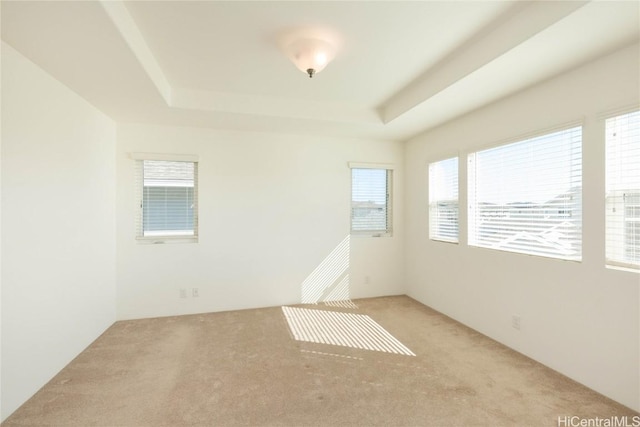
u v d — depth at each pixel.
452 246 3.53
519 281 2.66
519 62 2.09
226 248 3.81
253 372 2.36
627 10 1.53
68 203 2.51
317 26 2.00
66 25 1.65
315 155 4.14
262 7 1.80
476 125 3.12
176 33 2.06
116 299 3.47
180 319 3.52
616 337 1.95
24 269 2.00
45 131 2.21
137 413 1.89
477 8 1.82
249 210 3.89
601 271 2.03
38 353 2.13
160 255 3.61
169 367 2.44
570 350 2.23
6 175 1.86
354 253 4.34
